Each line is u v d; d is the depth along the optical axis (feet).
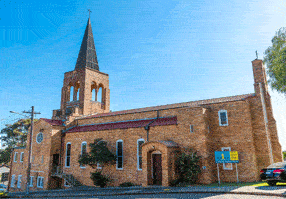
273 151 73.97
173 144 71.61
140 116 93.86
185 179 65.92
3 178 192.75
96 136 94.73
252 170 67.41
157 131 79.41
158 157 75.36
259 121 71.05
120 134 88.07
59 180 105.91
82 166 95.86
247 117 70.95
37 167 110.22
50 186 102.68
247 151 69.15
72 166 99.35
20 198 77.82
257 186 54.13
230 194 47.60
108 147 89.97
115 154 86.94
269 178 53.16
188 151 70.79
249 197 43.09
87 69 135.44
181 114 75.51
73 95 138.21
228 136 72.79
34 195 76.02
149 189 62.64
